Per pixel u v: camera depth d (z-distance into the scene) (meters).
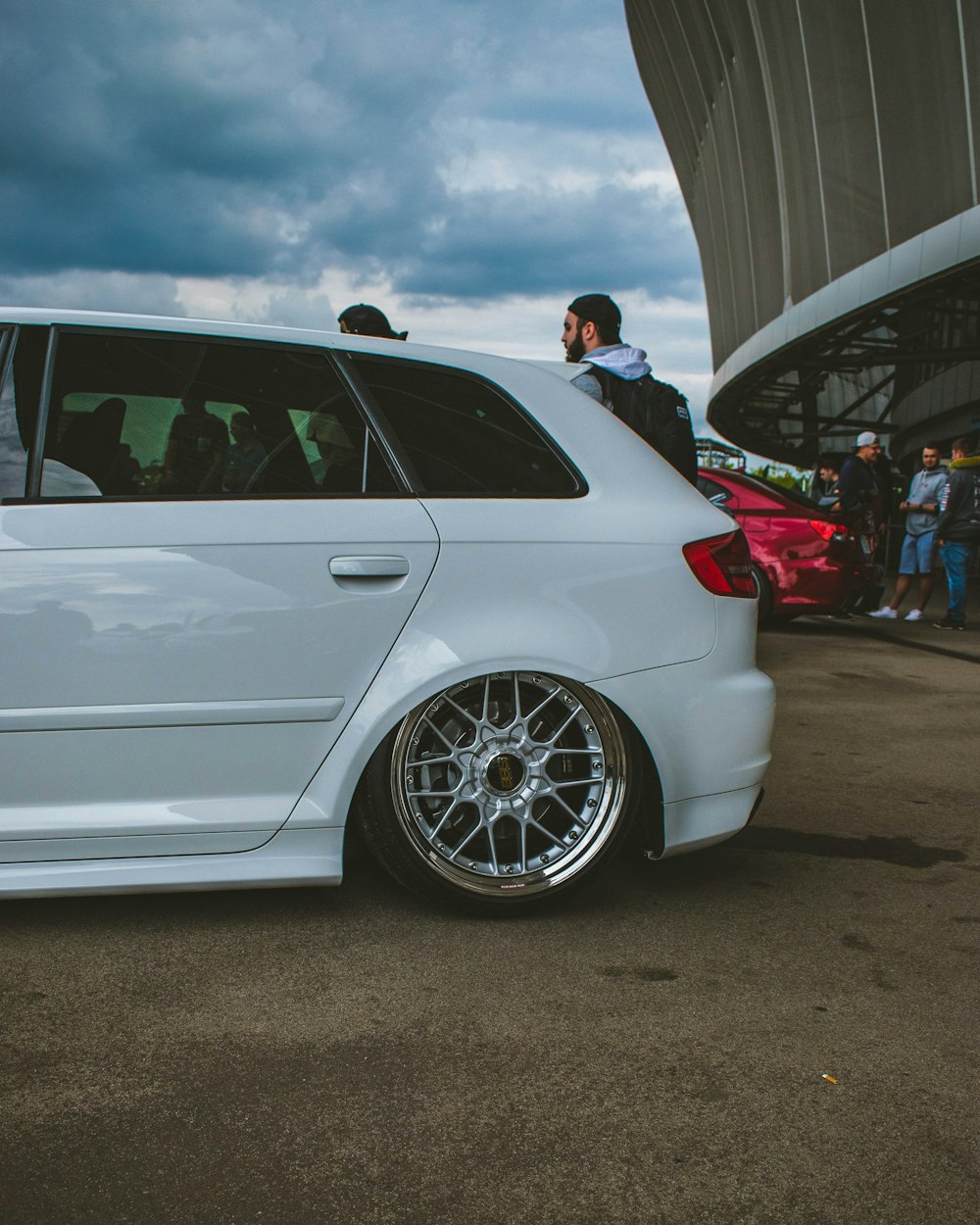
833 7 28.67
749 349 40.94
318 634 2.68
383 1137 1.89
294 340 2.88
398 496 2.79
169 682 2.61
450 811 2.81
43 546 2.57
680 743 2.93
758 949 2.75
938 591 17.77
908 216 27.14
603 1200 1.74
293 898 2.99
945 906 3.10
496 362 3.08
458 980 2.52
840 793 4.38
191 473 2.70
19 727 2.55
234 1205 1.69
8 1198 1.69
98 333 2.77
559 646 2.81
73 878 2.59
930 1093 2.09
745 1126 1.96
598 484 2.98
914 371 45.88
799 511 9.61
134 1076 2.07
